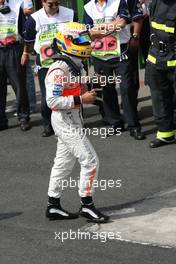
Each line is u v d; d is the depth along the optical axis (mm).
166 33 16266
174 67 16422
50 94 11969
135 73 18250
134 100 17656
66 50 11922
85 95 11945
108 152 16797
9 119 20578
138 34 17422
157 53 16578
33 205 13523
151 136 17969
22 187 14656
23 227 12391
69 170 12562
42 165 16156
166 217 12516
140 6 17250
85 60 12719
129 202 13422
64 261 10883
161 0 16234
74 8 24891
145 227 12109
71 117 12102
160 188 14156
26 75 19391
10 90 24203
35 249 11398
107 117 18344
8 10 18641
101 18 17375
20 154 17109
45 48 17719
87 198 12422
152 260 10781
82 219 12641
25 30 18094
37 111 21359
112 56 17469
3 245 11617
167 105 16875
